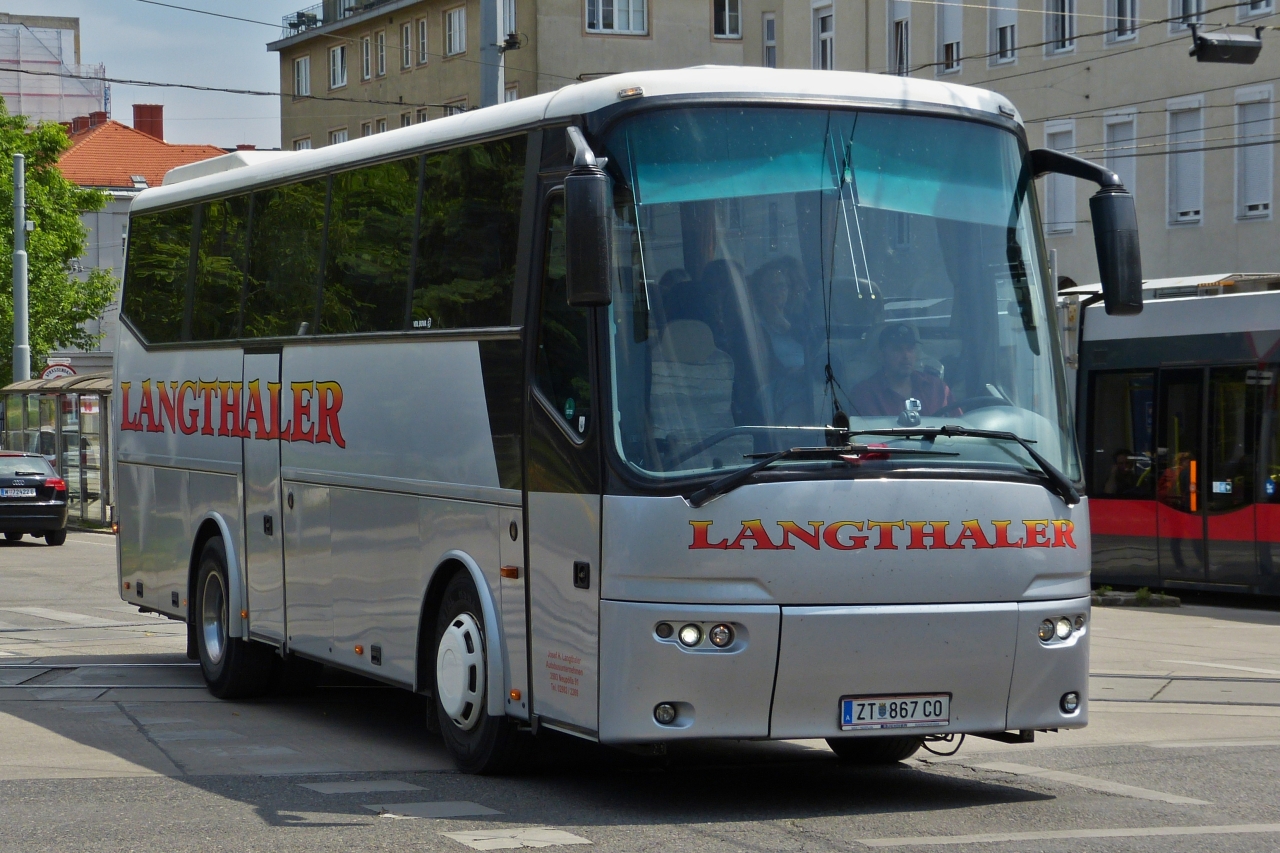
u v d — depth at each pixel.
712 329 7.56
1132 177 36.75
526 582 8.18
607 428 7.52
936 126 8.12
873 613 7.45
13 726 10.68
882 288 7.80
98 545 30.95
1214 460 19.66
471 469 8.70
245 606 11.65
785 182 7.80
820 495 7.44
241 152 12.52
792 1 44.81
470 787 8.50
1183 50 35.38
